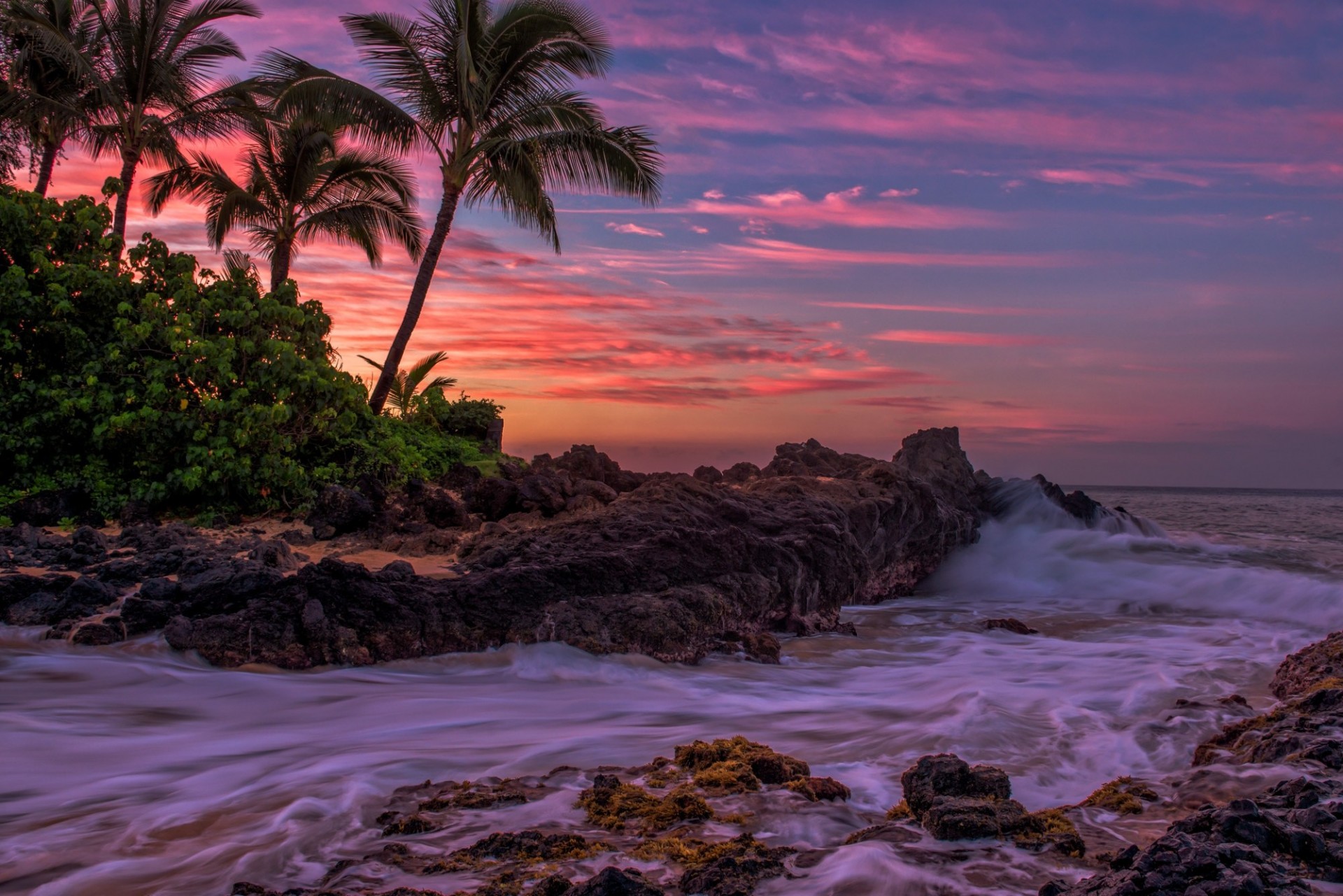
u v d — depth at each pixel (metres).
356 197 28.39
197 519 15.44
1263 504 87.00
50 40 22.73
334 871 4.50
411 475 18.02
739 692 10.15
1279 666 10.87
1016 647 13.59
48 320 16.39
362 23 21.03
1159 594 19.34
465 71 20.58
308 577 10.73
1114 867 3.78
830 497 17.48
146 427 15.64
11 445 15.55
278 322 17.48
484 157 21.67
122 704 8.66
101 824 5.55
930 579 21.17
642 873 4.13
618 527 13.08
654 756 7.07
